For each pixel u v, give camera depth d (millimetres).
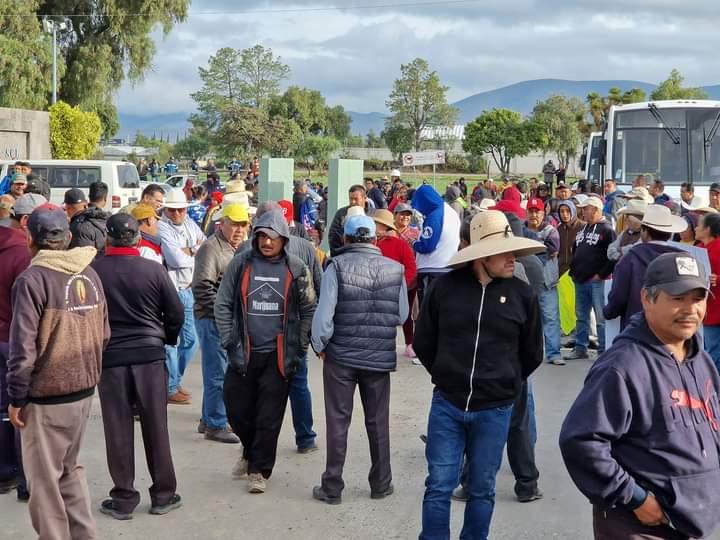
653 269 3236
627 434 3256
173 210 8164
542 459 6887
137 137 90875
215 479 6473
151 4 40062
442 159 23266
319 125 86062
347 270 5875
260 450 6148
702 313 3201
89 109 40469
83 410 4887
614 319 6367
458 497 6051
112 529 5555
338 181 17125
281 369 6074
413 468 6695
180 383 8773
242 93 63750
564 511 5840
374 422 6051
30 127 31688
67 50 40781
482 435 4695
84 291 4844
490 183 23781
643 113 17062
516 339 4734
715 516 3219
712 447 3256
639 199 10039
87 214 7270
